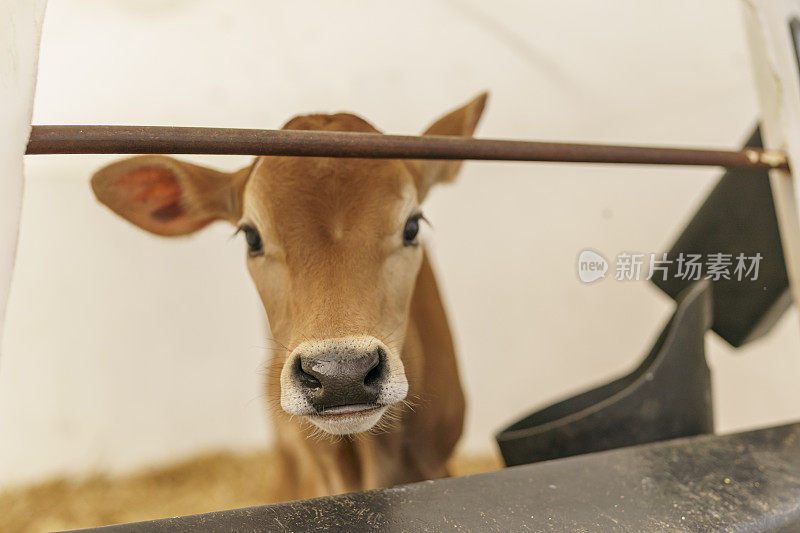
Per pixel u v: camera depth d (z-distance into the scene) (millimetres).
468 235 5332
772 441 1230
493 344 5258
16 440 4711
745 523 936
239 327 5348
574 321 4910
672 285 2021
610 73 3930
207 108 3904
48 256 4949
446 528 877
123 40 3100
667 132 4406
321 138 1059
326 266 1330
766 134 1533
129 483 4762
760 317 1837
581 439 1568
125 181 1699
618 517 931
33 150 881
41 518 4180
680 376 1574
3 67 787
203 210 1813
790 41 1492
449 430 2139
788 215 1479
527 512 934
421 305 2051
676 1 3160
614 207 4703
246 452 5234
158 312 5184
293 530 854
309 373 1164
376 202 1391
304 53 3428
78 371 4953
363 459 1827
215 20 3049
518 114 4504
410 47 3473
